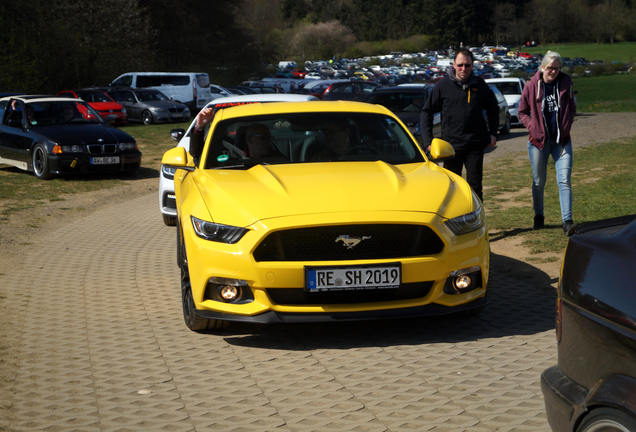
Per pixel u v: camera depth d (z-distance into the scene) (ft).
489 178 45.16
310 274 14.99
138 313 18.97
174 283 22.24
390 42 610.24
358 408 12.46
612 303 8.08
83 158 48.96
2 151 52.70
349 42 555.69
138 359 15.39
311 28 542.16
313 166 18.19
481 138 24.27
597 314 8.24
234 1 246.88
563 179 25.04
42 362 15.30
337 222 14.99
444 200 16.10
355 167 17.95
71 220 35.06
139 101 110.01
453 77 24.09
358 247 15.26
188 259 16.17
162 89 130.41
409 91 57.52
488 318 17.53
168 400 13.10
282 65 430.20
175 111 110.42
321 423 11.89
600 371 8.20
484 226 16.51
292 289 15.19
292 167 18.17
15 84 128.98
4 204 39.47
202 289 15.78
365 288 15.12
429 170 18.03
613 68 340.18
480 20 629.92
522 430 11.35
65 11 153.38
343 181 16.61
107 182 49.21
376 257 15.26
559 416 8.73
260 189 16.38
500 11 628.28
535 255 23.54
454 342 15.89
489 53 549.13
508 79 90.89
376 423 11.82
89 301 20.25
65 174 50.49
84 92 103.81
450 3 625.41
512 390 13.02
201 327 17.02
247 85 172.65
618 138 70.33
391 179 16.83
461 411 12.17
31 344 16.51
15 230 32.09
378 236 15.33
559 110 24.77
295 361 15.03
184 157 19.53
